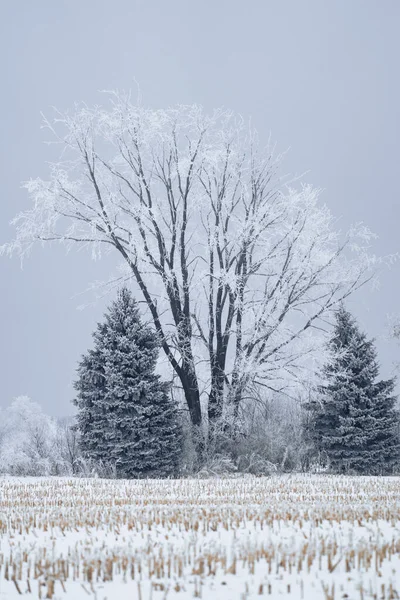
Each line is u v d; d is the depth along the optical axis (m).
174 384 37.66
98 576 9.14
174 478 31.39
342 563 9.89
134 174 38.66
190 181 38.16
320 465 35.22
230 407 35.31
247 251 37.75
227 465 32.75
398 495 20.16
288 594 8.48
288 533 12.41
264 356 36.62
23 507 17.38
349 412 35.53
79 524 13.62
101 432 32.25
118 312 33.75
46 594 8.47
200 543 11.41
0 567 9.73
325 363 36.88
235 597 8.39
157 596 8.43
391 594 8.34
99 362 33.47
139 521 13.85
